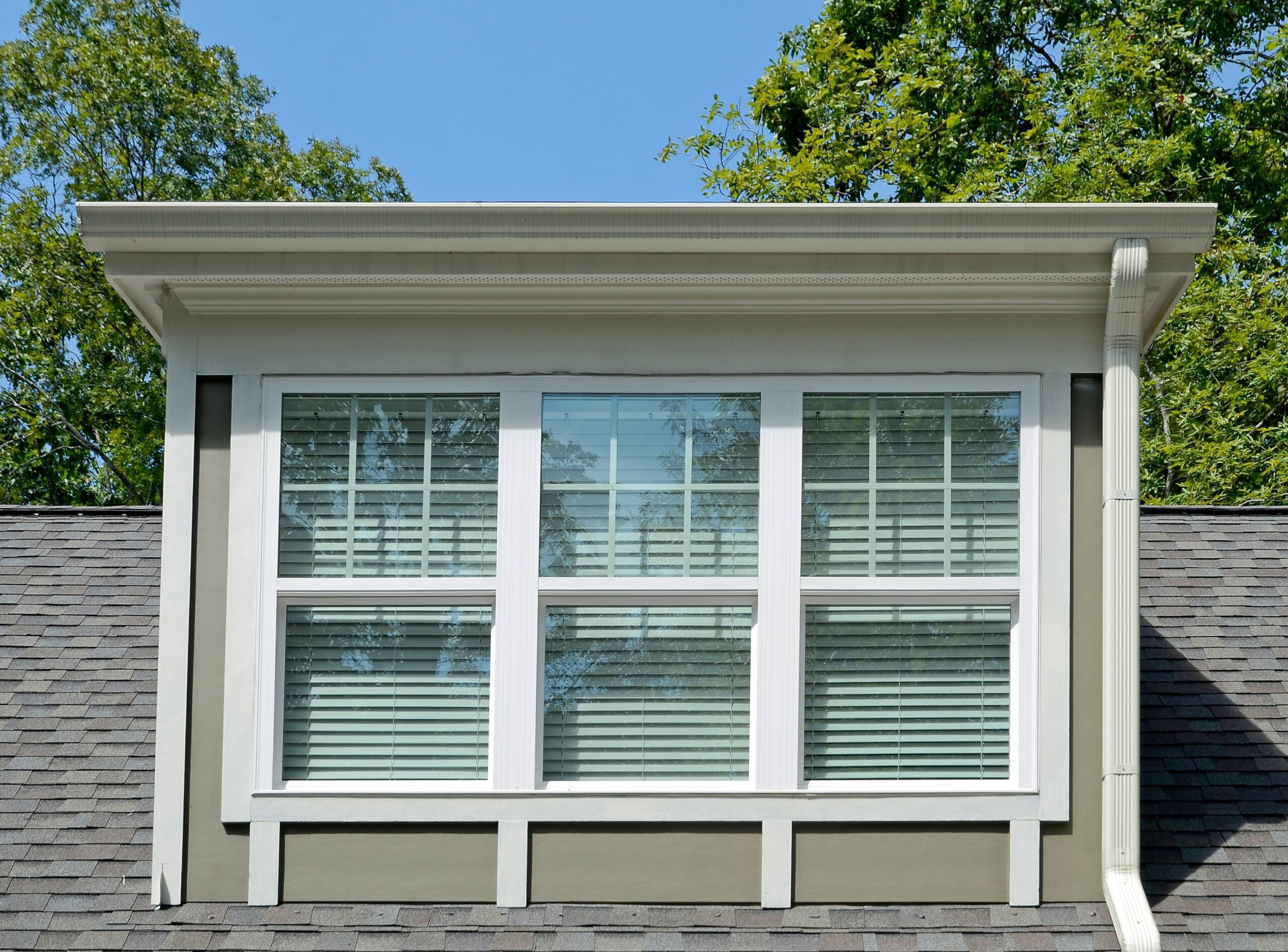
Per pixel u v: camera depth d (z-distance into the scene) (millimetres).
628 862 6371
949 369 6676
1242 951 6172
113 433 28422
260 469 6656
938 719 6594
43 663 8328
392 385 6730
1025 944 6141
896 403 6738
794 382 6703
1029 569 6543
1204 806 7109
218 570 6625
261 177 30594
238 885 6410
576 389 6727
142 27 30781
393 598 6625
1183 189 22219
